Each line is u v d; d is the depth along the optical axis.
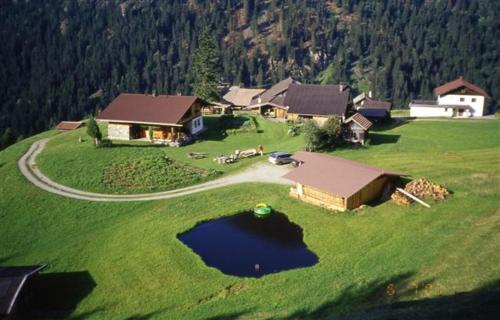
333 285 36.12
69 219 53.97
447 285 33.78
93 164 66.38
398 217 46.19
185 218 51.16
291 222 49.31
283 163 65.88
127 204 56.06
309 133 69.81
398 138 76.44
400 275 35.91
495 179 52.72
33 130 190.12
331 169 53.34
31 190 59.91
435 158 62.81
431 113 101.69
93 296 40.19
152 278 41.09
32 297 40.69
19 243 51.03
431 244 40.22
